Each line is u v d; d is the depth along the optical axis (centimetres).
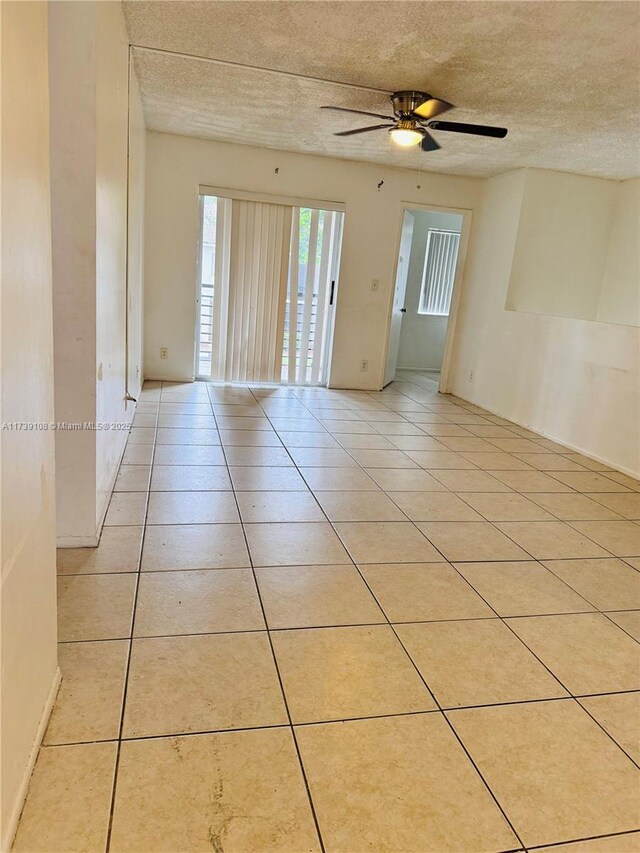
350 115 409
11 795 113
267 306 570
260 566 230
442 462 392
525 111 373
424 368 787
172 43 311
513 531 287
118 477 310
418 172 569
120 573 215
